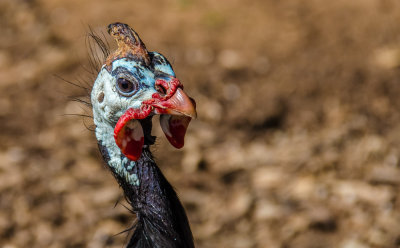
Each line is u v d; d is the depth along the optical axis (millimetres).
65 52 32625
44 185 24438
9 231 22484
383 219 22969
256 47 32844
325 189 24406
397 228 22516
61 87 30172
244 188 24672
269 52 32438
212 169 25719
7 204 23484
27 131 27703
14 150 26297
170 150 26172
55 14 36094
